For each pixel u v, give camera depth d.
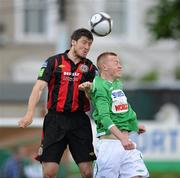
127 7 87.94
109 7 87.56
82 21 84.94
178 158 54.94
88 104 25.72
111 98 24.34
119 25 88.62
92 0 86.19
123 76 81.88
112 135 24.61
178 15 63.75
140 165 24.50
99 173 24.83
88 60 25.61
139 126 25.25
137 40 87.81
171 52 87.38
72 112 25.53
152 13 65.25
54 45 87.88
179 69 85.56
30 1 88.25
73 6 84.81
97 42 87.25
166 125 55.00
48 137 25.48
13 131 44.94
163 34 64.25
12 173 44.78
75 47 25.19
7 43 88.38
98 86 24.27
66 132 25.48
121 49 87.69
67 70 25.25
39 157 25.77
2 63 88.81
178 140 54.97
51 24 87.69
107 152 24.55
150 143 54.75
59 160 25.66
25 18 88.81
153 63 87.50
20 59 88.62
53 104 25.42
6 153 45.00
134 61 87.50
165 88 69.31
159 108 69.12
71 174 48.88
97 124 24.83
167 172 54.72
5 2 88.25
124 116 24.44
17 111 56.22
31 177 44.66
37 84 24.94
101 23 25.20
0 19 88.38
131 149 23.41
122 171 24.56
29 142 44.78
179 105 69.25
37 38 89.06
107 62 24.56
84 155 25.59
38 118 46.09
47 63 25.25
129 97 68.94
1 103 56.22
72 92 25.31
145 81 80.81
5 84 57.97
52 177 25.61
